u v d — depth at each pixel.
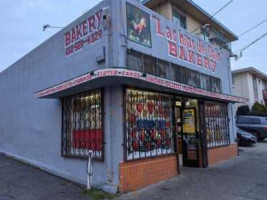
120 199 6.96
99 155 8.01
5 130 14.80
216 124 12.70
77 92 8.81
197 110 11.45
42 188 8.15
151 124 8.70
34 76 11.94
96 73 6.67
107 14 7.96
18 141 13.17
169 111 9.48
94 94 8.38
